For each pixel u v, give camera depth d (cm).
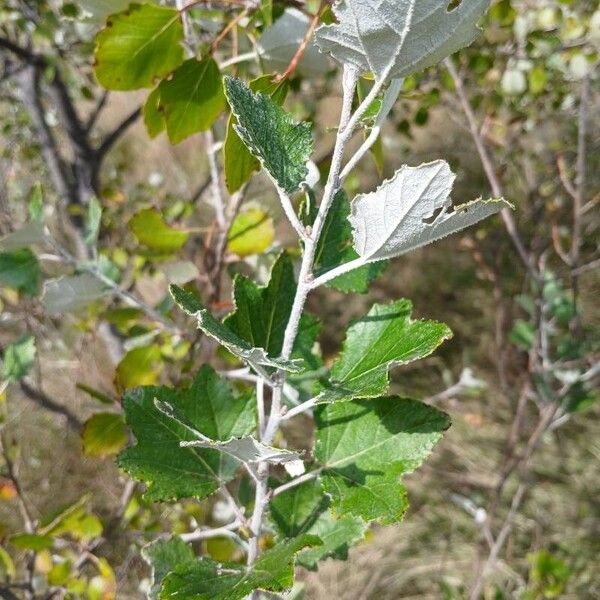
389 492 28
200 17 48
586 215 129
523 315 156
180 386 52
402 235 24
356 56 24
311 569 32
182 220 82
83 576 60
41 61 84
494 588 95
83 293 48
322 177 50
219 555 44
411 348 26
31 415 119
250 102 25
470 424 146
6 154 108
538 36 71
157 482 32
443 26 23
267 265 55
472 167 169
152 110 37
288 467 28
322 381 30
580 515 129
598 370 78
